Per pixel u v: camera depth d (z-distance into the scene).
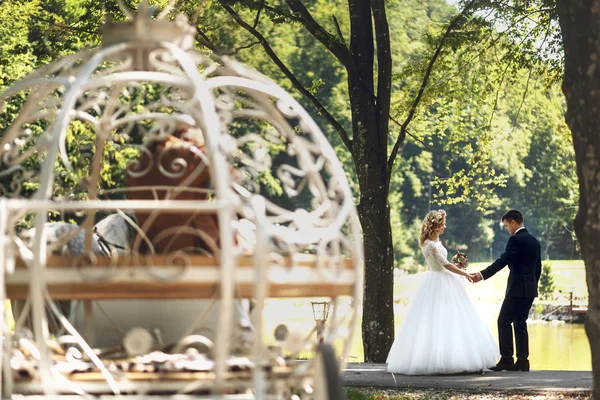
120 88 5.84
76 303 6.06
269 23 47.97
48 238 6.00
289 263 5.11
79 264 4.84
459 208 84.12
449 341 12.52
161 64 5.57
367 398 10.27
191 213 5.95
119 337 5.97
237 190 6.17
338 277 5.25
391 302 16.22
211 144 4.89
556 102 28.25
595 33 7.35
